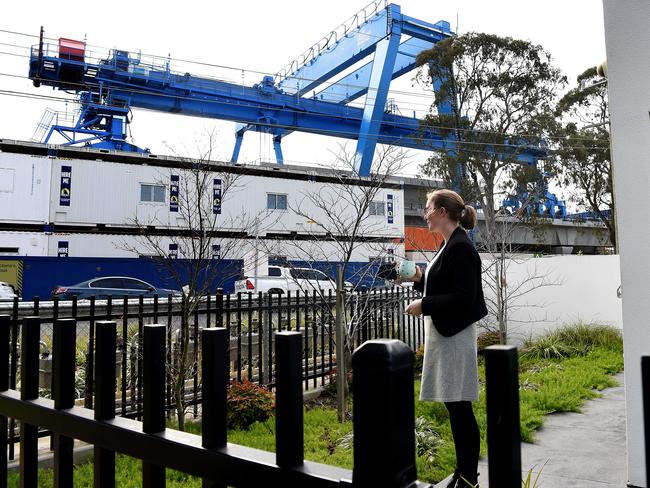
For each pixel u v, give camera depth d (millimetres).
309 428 4293
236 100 26141
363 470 601
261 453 790
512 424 577
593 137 24812
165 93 24906
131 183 19141
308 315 6480
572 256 8953
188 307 4285
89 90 24266
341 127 28438
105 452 1007
